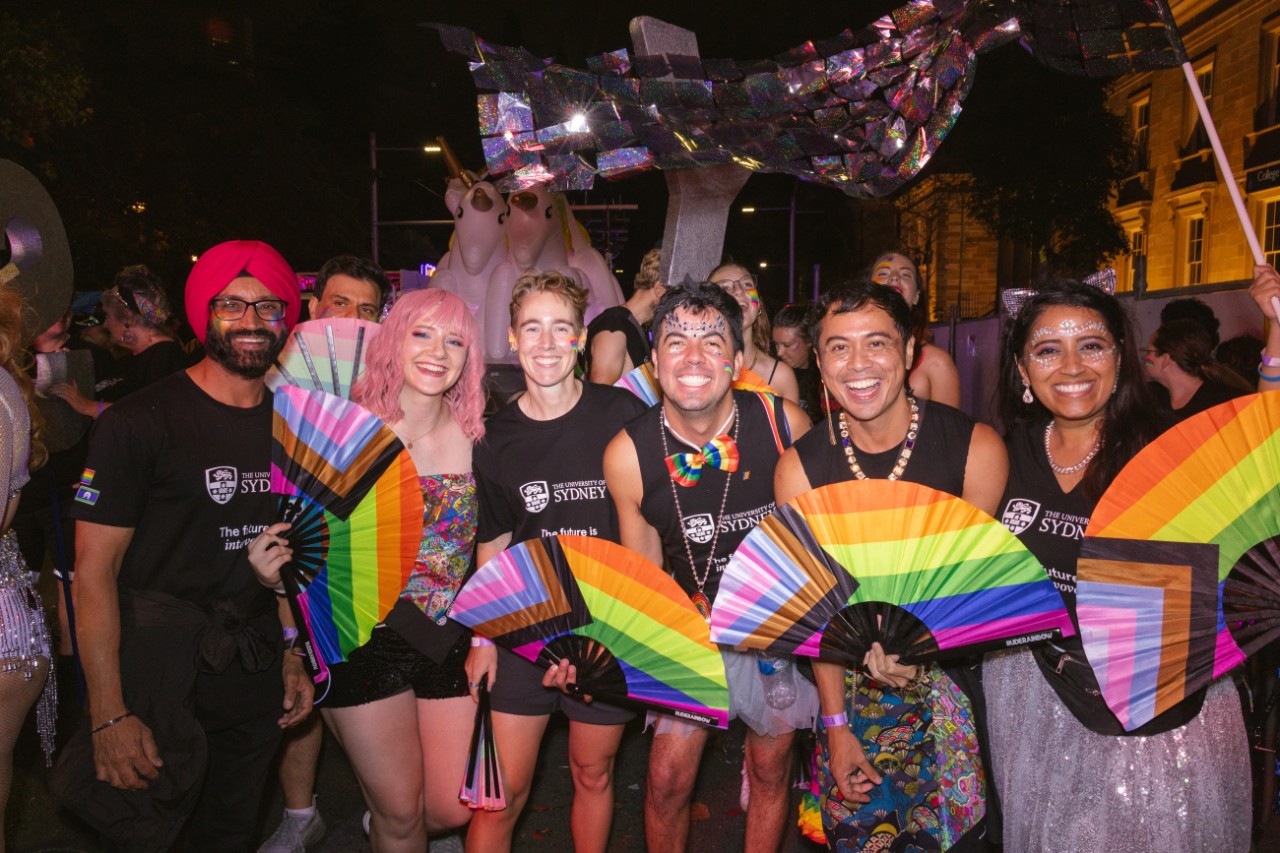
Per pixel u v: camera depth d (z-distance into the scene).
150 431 2.69
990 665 2.70
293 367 3.28
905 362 2.61
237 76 25.64
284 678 2.95
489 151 3.11
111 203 20.27
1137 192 23.64
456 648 3.09
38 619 2.55
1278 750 3.14
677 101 3.09
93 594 2.63
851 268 34.84
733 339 2.83
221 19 27.58
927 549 2.28
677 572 3.06
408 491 2.72
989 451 2.61
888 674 2.46
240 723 2.98
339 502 2.74
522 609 2.68
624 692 2.75
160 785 2.74
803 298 36.88
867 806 2.77
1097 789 2.46
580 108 3.11
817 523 2.31
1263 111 18.88
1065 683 2.50
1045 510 2.59
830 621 2.41
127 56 22.08
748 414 2.94
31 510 4.29
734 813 4.01
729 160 3.16
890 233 33.78
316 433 2.69
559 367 3.04
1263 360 2.85
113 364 5.84
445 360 2.97
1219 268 20.42
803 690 2.99
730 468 2.88
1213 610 2.26
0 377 2.46
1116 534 2.29
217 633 2.79
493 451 3.10
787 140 3.12
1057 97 19.97
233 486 2.81
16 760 4.39
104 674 2.63
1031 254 28.25
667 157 3.16
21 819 3.89
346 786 4.31
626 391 3.20
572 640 2.73
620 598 2.62
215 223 23.58
